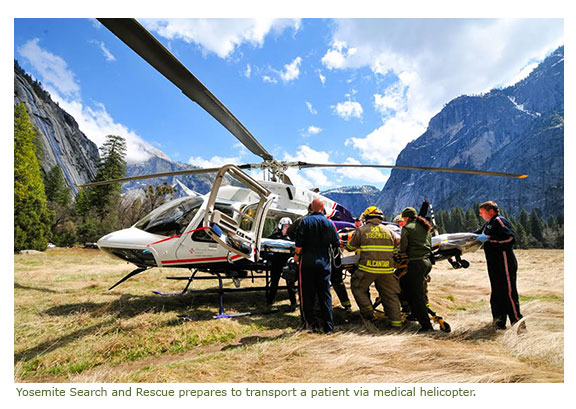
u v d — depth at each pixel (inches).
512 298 128.2
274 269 182.9
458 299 205.6
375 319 147.3
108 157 1626.5
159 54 105.7
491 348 107.9
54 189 2130.9
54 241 1079.0
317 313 155.1
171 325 131.3
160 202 1126.4
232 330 130.7
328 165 226.5
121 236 155.8
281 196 209.0
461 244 148.9
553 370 89.4
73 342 112.1
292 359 96.8
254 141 184.2
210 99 134.5
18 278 262.8
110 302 166.1
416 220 141.8
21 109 805.9
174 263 160.7
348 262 159.8
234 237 145.7
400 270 148.9
